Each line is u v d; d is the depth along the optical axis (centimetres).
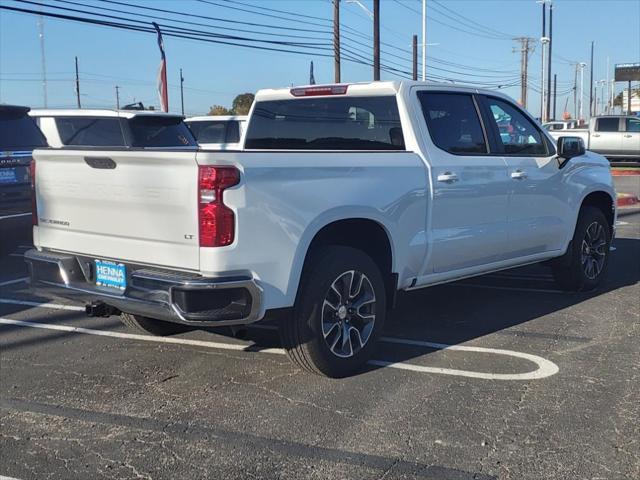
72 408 436
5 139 814
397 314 654
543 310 664
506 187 601
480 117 596
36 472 354
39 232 499
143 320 564
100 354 545
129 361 526
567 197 682
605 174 747
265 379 482
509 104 637
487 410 421
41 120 1088
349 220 472
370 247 520
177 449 377
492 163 587
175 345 565
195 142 1117
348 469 351
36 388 471
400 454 366
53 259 475
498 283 790
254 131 644
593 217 724
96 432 400
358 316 483
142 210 423
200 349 554
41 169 486
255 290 409
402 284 525
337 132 583
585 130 2598
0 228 798
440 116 562
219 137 1545
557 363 506
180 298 396
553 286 771
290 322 454
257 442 383
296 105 610
